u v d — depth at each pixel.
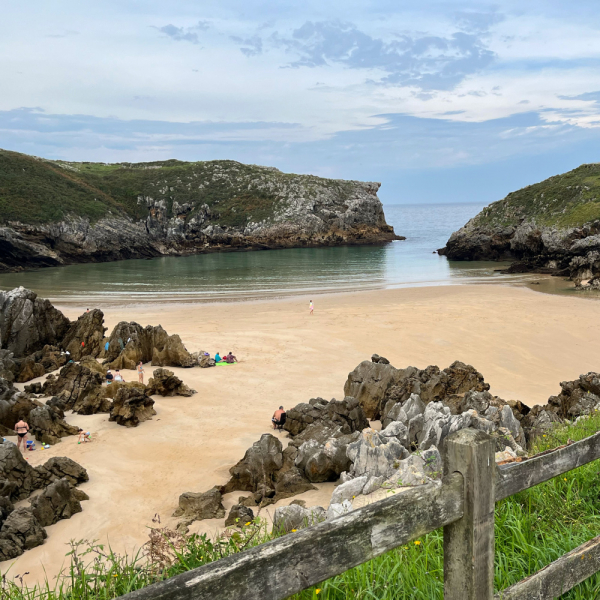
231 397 27.16
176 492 16.88
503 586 3.96
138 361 33.72
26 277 91.06
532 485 3.57
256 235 139.75
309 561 2.43
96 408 24.73
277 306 58.78
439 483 2.86
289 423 21.91
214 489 15.91
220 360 34.22
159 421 23.55
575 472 5.70
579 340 41.00
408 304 57.41
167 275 92.06
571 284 72.94
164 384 27.25
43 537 13.95
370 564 3.99
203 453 20.00
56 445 20.88
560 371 33.88
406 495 2.72
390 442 14.45
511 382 31.50
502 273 87.19
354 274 89.12
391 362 35.00
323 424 20.59
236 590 2.21
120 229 126.88
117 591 4.72
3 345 35.16
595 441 4.11
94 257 118.62
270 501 15.57
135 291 73.62
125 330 35.59
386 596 3.77
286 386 29.19
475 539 2.91
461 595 2.97
